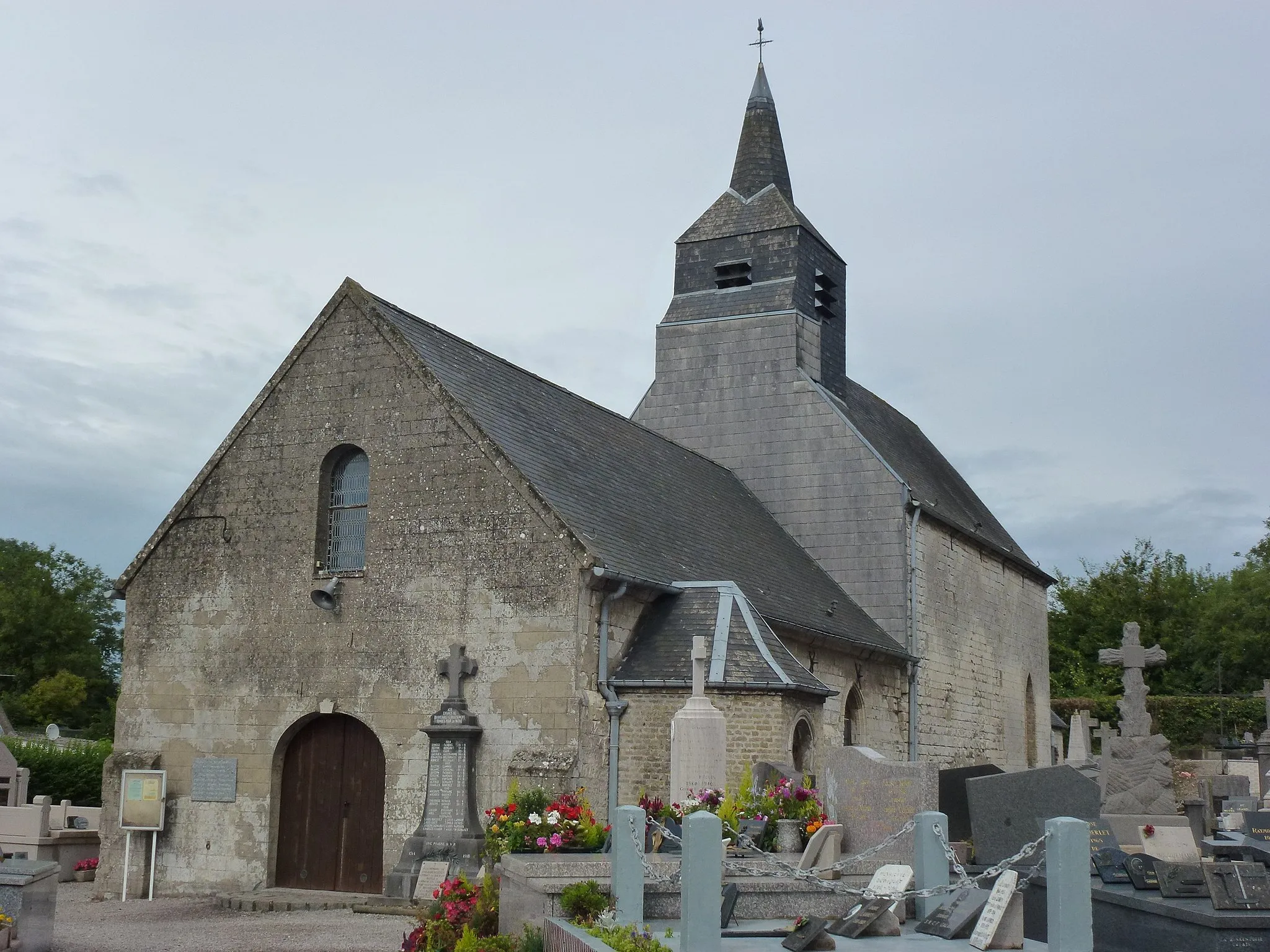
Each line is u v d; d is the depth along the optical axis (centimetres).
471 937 1253
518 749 1952
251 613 2214
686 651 2045
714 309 3525
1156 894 1200
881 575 3203
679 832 1617
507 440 2153
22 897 1316
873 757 1467
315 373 2252
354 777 2105
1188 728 5034
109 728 6075
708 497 2928
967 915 1140
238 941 1599
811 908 1297
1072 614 6800
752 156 3653
